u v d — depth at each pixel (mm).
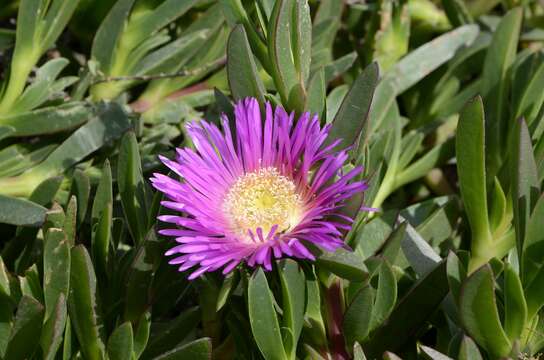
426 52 827
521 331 641
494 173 777
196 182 645
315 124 647
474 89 836
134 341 649
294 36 656
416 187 827
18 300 667
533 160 642
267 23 676
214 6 779
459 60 834
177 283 682
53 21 735
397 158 779
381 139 729
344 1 828
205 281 655
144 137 767
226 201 652
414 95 849
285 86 662
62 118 739
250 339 658
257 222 646
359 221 660
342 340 656
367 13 856
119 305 672
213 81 797
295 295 624
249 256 619
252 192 651
